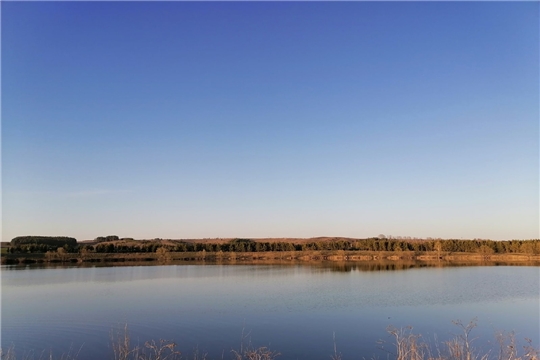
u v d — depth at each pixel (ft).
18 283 199.11
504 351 74.13
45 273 247.91
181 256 394.11
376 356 81.66
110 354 83.05
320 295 158.10
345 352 84.48
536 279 208.95
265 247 455.22
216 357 81.35
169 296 156.87
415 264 318.45
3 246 376.07
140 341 93.45
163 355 82.17
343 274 240.53
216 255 402.52
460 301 142.61
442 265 307.37
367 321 112.06
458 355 63.82
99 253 384.68
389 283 193.98
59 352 84.84
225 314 122.21
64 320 114.73
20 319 116.16
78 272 255.70
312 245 466.70
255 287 182.60
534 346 82.28
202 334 99.30
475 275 229.25
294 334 98.94
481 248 402.72
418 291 167.32
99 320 114.83
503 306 133.28
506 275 228.22
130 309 130.82
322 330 102.68
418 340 87.40
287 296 155.84
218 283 198.18
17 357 81.35
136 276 231.50
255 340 94.02
